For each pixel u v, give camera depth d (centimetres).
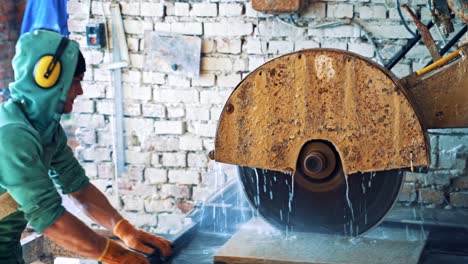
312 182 272
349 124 253
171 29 424
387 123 249
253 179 283
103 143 446
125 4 427
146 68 431
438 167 397
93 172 450
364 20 396
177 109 432
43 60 235
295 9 391
